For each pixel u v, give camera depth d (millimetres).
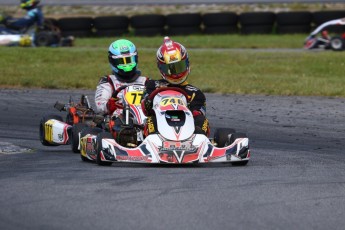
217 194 19625
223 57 70875
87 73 59094
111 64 29703
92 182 21172
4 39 81250
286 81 55312
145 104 26578
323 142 33344
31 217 17188
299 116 40906
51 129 31250
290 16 97125
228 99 47438
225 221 16906
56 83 53531
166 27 98000
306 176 22922
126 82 29688
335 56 71375
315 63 66375
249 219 17125
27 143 33281
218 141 26922
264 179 22078
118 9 115312
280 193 19953
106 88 29562
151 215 17328
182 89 26781
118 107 28453
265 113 41906
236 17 97812
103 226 16391
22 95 48781
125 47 29469
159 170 23625
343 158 28250
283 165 25672
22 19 83062
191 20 96875
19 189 20234
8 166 25344
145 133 25688
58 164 25703
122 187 20391
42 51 71312
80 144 26891
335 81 55250
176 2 113750
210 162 25906
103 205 18250
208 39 90938
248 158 25297
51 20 95062
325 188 20797
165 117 25281
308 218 17328
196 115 26656
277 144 32781
